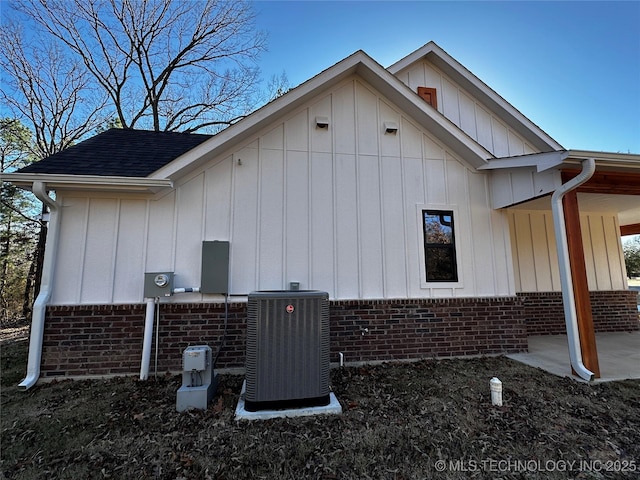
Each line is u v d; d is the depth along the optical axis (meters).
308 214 5.57
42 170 4.65
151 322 4.77
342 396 3.92
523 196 5.54
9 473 2.48
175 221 5.14
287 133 5.69
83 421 3.31
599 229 8.61
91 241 4.90
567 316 4.73
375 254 5.70
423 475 2.45
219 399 3.82
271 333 3.47
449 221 6.07
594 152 4.38
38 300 4.57
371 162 5.93
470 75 8.08
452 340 5.71
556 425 3.20
